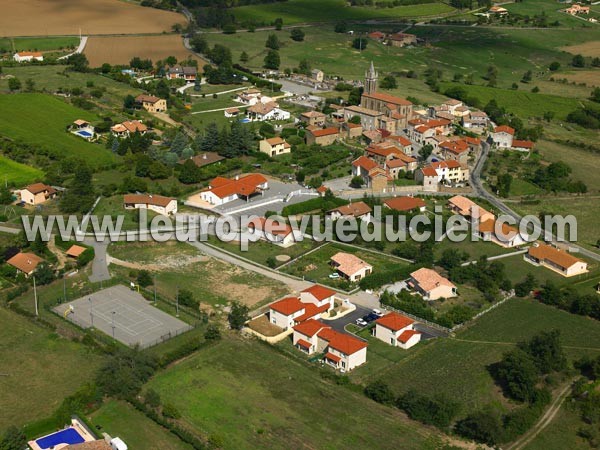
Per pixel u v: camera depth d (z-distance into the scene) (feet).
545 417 481.87
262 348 554.05
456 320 598.34
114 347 536.42
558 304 632.79
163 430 456.45
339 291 649.61
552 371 526.98
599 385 510.17
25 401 480.23
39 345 544.62
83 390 472.03
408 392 489.26
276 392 498.28
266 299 629.92
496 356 549.95
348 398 495.00
